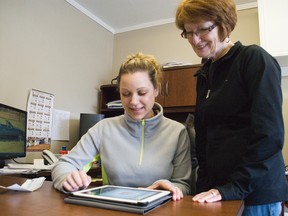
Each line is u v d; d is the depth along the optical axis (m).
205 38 0.85
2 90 1.99
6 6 2.04
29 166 1.68
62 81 2.56
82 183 0.72
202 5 0.80
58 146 2.46
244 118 0.80
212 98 0.88
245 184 0.67
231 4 0.82
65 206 0.56
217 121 0.87
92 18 3.04
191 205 0.59
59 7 2.57
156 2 2.78
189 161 0.98
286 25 2.05
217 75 0.92
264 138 0.68
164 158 0.94
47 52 2.40
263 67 0.74
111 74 3.33
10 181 0.88
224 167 0.81
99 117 2.47
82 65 2.84
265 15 2.12
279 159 0.78
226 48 0.91
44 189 0.76
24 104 2.15
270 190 0.74
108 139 1.00
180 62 2.72
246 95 0.79
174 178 0.94
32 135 2.18
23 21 2.18
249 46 0.84
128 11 2.98
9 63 2.04
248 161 0.69
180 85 2.50
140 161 0.94
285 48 2.02
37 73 2.28
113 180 0.96
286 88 2.31
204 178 0.93
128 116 0.97
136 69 0.93
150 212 0.52
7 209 0.53
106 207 0.54
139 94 0.93
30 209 0.53
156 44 3.14
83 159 0.98
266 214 0.75
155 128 1.00
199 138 0.98
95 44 3.07
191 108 2.44
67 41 2.65
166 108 2.52
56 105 2.47
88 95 2.90
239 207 0.57
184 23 0.87
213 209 0.55
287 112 2.28
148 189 0.70
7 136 1.73
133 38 3.29
